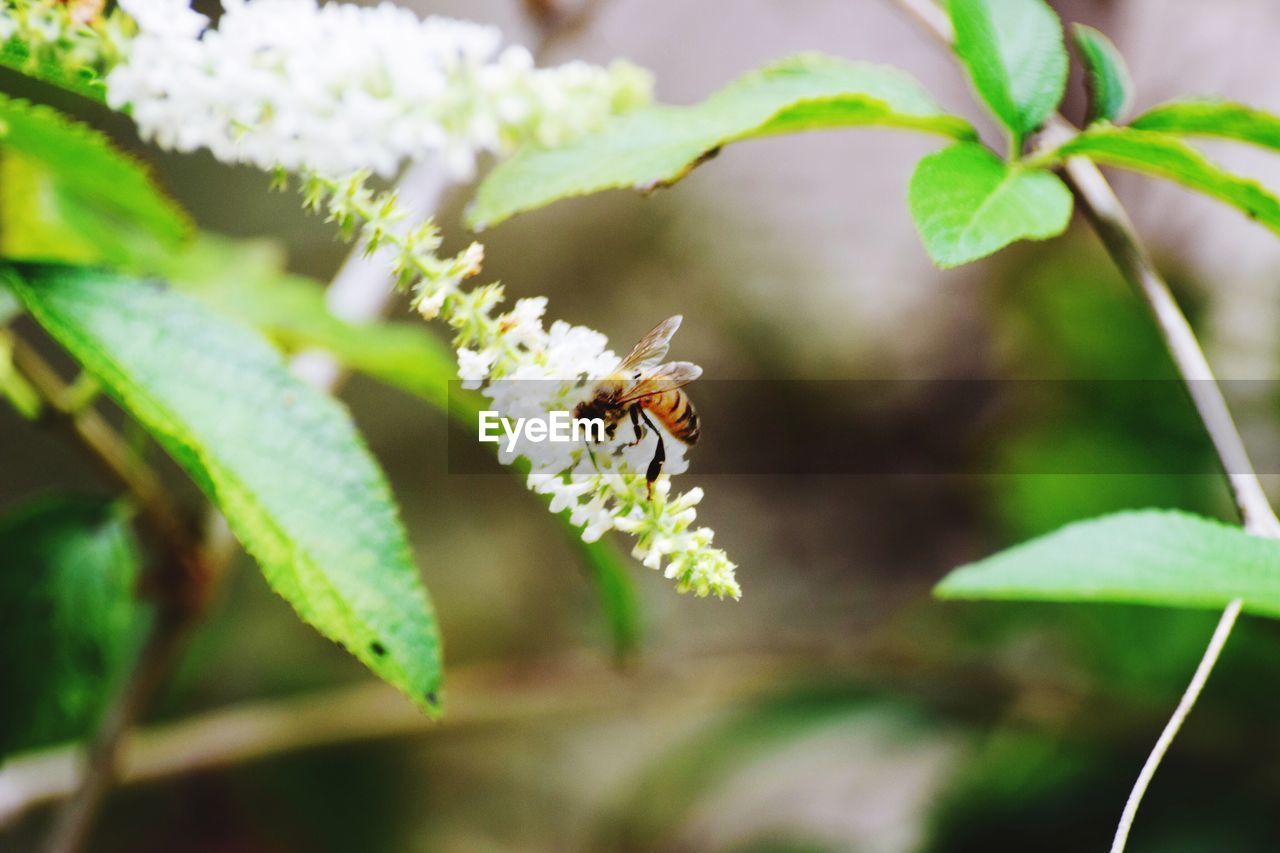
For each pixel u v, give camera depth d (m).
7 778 0.41
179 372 0.28
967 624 0.57
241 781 0.71
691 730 0.80
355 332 0.35
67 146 0.31
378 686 0.57
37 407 0.34
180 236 0.34
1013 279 0.89
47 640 0.34
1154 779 0.48
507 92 0.27
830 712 0.58
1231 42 0.86
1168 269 0.58
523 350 0.28
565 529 0.35
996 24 0.29
